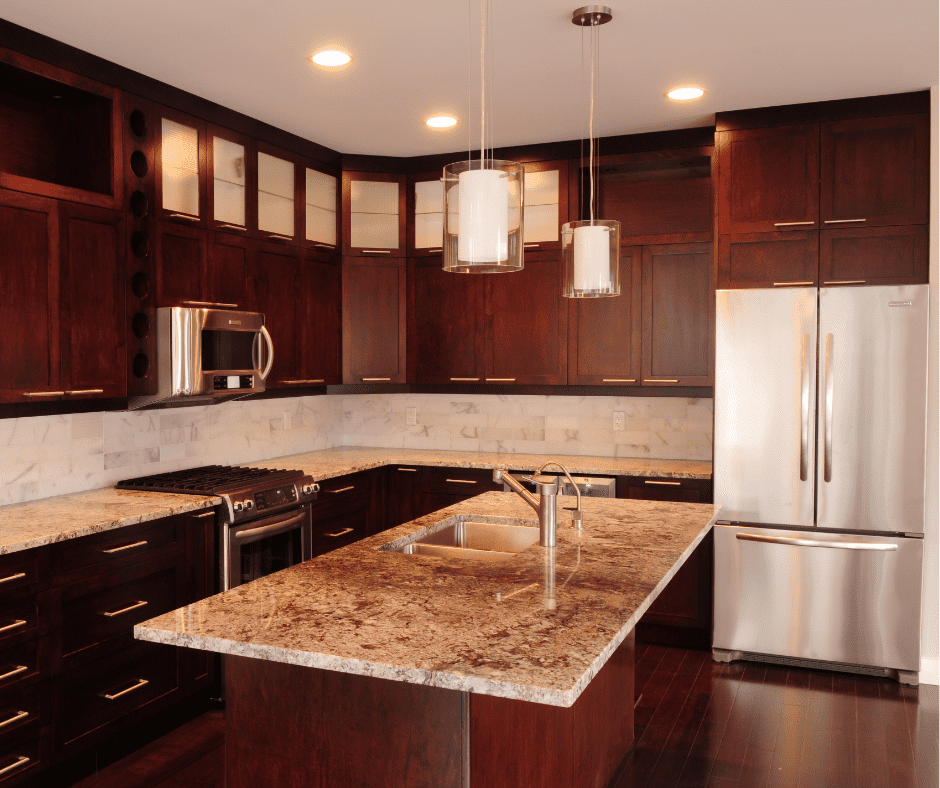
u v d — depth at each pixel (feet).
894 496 12.27
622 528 9.02
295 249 14.47
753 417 12.95
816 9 9.14
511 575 7.07
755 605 13.01
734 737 10.50
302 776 6.07
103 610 9.61
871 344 12.30
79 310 10.36
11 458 10.66
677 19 9.38
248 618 5.93
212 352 12.08
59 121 11.09
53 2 8.89
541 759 7.06
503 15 9.21
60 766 9.25
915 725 10.85
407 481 15.70
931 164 12.17
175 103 11.78
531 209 15.24
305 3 8.92
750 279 13.12
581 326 15.06
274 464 14.89
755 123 13.00
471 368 15.83
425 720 5.66
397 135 14.43
